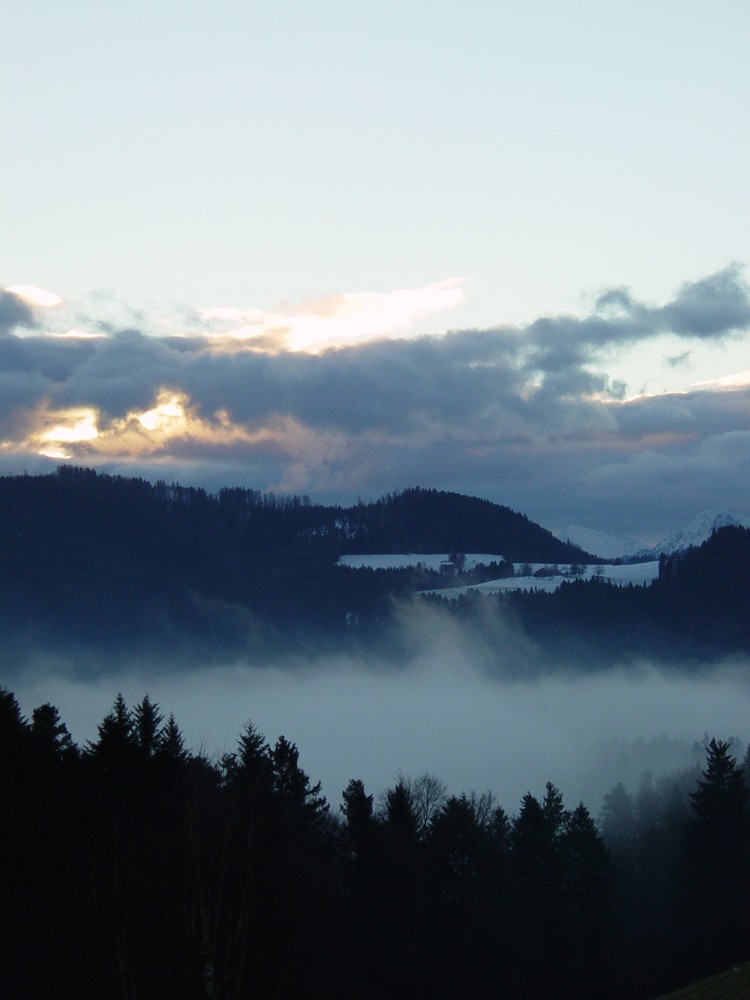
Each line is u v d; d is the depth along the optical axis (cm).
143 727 5950
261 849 3594
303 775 6462
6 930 3919
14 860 4247
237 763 6262
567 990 6153
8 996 3738
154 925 3212
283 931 4000
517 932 6088
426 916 5778
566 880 6556
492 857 6262
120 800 4972
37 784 4959
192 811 3291
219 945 3177
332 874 5509
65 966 3491
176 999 3114
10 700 5531
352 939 5153
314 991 4291
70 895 3897
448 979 5666
